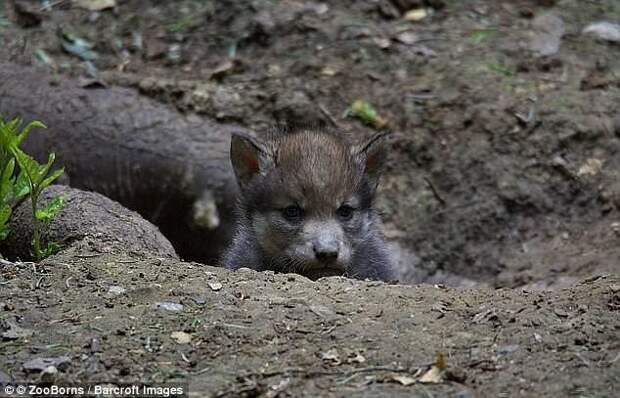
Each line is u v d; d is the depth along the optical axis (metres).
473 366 6.54
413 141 14.30
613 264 12.20
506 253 13.43
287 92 14.70
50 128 13.82
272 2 15.91
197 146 13.88
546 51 15.23
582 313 7.29
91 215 9.83
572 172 13.77
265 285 7.95
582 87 14.66
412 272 13.41
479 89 14.65
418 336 6.97
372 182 11.55
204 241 13.98
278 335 6.98
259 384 6.33
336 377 6.43
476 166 14.04
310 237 10.62
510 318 7.19
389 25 15.84
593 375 6.38
